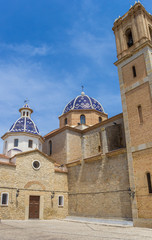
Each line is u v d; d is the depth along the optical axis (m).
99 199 23.41
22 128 31.50
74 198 26.91
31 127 32.34
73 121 36.09
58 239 11.14
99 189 23.72
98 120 36.97
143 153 19.55
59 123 39.09
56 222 22.09
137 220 18.34
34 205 24.77
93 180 24.83
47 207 25.66
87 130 31.73
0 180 22.67
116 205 21.31
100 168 24.31
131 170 20.14
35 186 25.28
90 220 23.39
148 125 19.81
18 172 24.30
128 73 23.42
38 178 25.81
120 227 17.88
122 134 26.31
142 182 18.97
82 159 27.20
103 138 24.66
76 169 27.86
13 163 24.83
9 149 29.86
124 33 25.73
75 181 27.47
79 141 32.66
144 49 22.23
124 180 21.20
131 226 18.27
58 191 27.25
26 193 24.30
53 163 27.95
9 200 22.80
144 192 18.58
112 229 16.38
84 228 16.92
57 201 26.78
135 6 24.62
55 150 33.25
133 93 22.20
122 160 21.95
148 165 18.86
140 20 23.88
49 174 27.05
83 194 25.70
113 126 27.67
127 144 21.23
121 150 21.91
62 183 28.06
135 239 11.45
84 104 37.38
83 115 36.72
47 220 24.27
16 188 23.66
